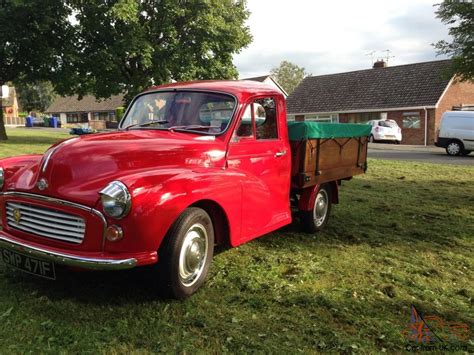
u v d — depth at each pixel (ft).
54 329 9.96
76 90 76.28
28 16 62.23
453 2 56.39
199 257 11.96
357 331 10.47
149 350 9.30
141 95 15.85
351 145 20.68
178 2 71.26
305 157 16.55
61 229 10.73
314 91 131.64
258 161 14.37
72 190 10.55
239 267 14.23
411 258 15.94
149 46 67.92
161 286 11.20
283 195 15.88
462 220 21.95
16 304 11.09
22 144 59.62
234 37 75.66
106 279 12.77
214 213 12.78
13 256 11.51
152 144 12.00
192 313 10.97
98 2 66.08
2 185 12.19
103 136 12.62
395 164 46.80
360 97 117.19
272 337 10.03
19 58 66.54
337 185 20.33
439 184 33.58
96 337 9.71
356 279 13.69
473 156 61.93
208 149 12.78
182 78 71.82
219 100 14.03
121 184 10.07
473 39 57.31
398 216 22.50
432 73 108.17
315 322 10.82
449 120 63.52
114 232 10.10
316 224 18.90
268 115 15.26
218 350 9.39
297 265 14.60
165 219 10.55
